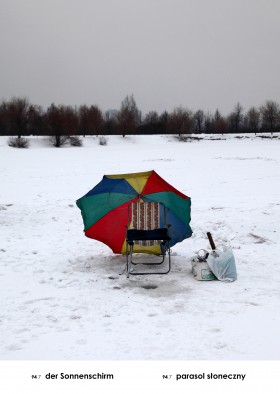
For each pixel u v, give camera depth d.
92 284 6.44
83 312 5.33
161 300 5.71
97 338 4.61
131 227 7.60
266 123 89.19
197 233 9.74
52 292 6.09
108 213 7.61
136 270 7.17
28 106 62.81
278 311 5.26
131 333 4.71
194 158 35.69
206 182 20.44
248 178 21.62
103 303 5.63
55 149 48.84
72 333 4.74
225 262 6.50
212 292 5.99
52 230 10.48
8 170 26.34
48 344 4.49
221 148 50.84
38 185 19.80
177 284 6.39
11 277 6.80
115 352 4.30
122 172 25.52
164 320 5.04
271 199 14.70
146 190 7.60
